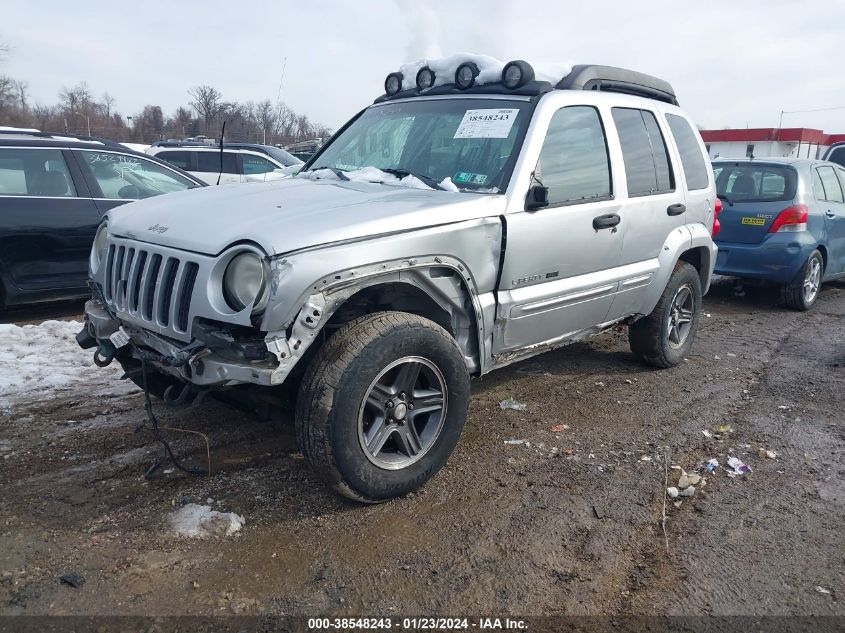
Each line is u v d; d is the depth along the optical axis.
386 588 2.79
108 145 7.26
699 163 5.71
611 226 4.49
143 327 3.38
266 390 3.29
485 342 3.80
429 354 3.33
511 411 4.71
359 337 3.10
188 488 3.49
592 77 4.66
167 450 3.67
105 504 3.32
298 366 3.32
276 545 3.04
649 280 5.06
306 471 3.71
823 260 8.70
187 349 3.01
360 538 3.11
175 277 3.15
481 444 4.16
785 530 3.32
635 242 4.79
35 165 6.66
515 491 3.59
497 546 3.10
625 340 6.66
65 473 3.61
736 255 8.43
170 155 12.93
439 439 3.51
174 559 2.91
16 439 3.99
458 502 3.46
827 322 7.89
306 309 2.89
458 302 3.61
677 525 3.34
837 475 3.91
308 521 3.23
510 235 3.72
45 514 3.21
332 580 2.82
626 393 5.16
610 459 4.02
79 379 4.97
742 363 6.05
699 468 3.96
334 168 4.69
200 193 3.93
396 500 3.45
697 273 5.66
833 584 2.91
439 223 3.38
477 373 3.87
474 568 2.94
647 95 5.38
